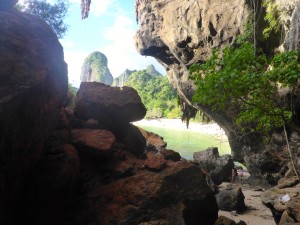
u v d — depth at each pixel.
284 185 15.06
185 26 31.30
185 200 10.15
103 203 9.42
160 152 14.34
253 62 10.43
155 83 126.56
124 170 10.45
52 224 8.57
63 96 9.20
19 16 7.93
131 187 9.94
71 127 11.69
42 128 7.35
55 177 8.12
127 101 12.76
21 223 7.67
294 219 11.26
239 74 9.98
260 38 25.28
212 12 28.58
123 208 9.35
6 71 6.25
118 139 12.74
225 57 10.55
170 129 86.06
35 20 8.21
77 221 8.88
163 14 34.69
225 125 31.47
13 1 8.84
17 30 7.36
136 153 12.70
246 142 29.84
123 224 8.95
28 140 6.69
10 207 6.98
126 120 12.88
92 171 10.23
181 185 10.45
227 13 27.59
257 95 10.47
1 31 6.97
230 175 29.70
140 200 9.59
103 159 10.50
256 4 25.12
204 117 40.97
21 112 6.17
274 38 24.84
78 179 9.63
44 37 8.06
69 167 8.53
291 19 19.78
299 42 18.11
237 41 26.09
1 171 5.83
